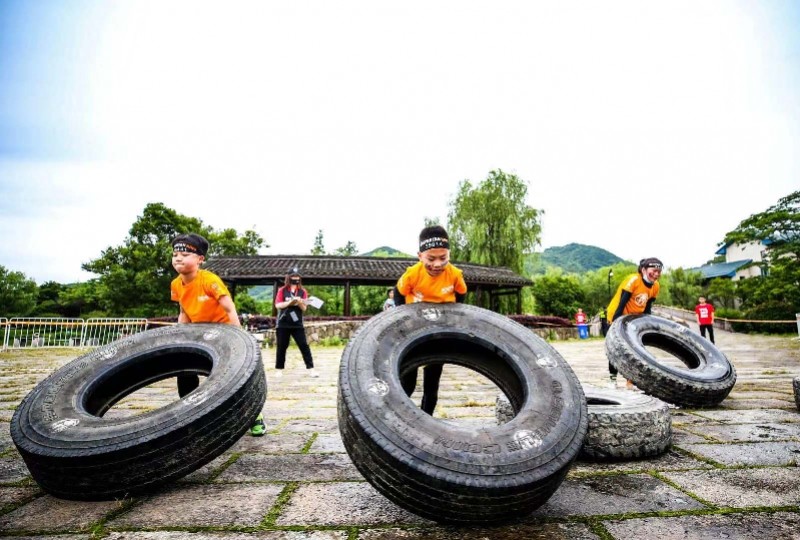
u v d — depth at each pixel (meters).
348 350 2.53
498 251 26.77
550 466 2.06
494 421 4.27
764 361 10.61
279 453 3.30
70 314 38.16
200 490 2.58
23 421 2.60
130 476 2.40
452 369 9.16
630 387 5.82
